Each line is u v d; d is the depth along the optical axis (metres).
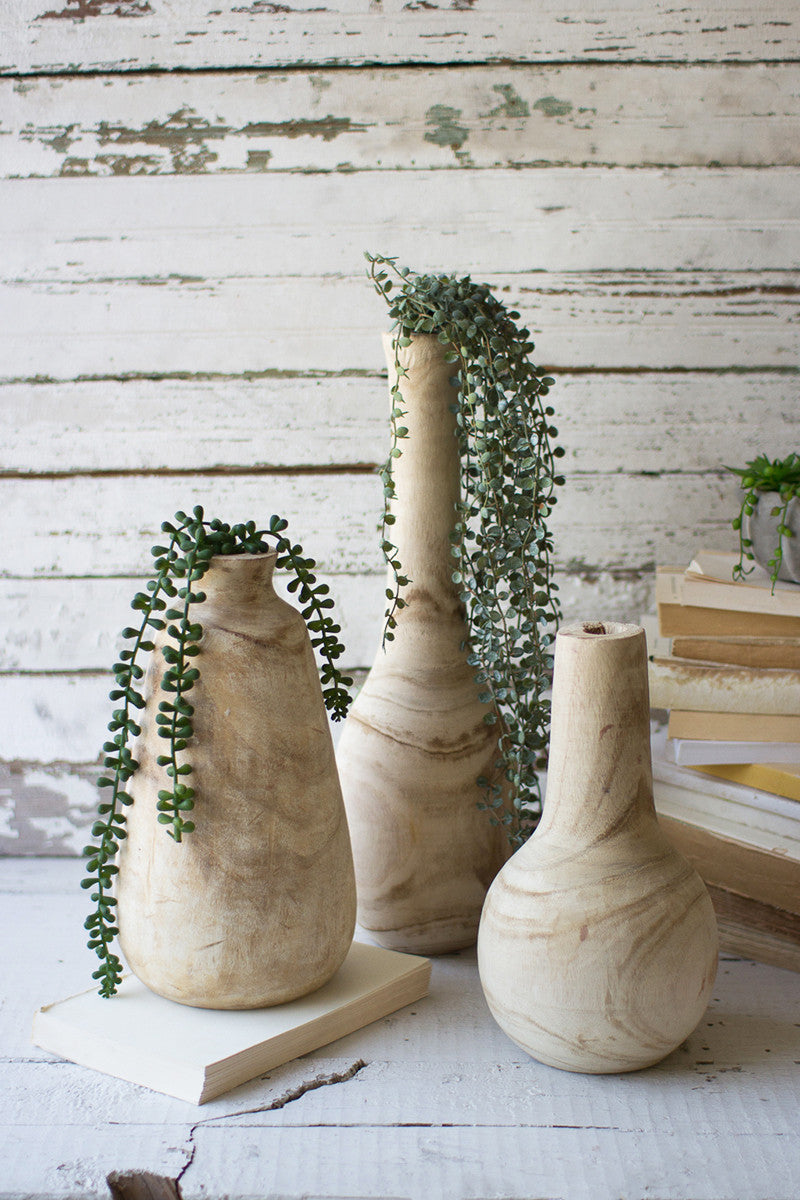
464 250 1.04
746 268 1.03
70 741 1.12
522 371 0.82
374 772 0.85
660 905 0.68
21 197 1.04
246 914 0.71
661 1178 0.62
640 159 1.01
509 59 1.00
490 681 0.83
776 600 0.85
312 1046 0.74
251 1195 0.61
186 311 1.06
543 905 0.69
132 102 1.03
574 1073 0.72
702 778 0.90
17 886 1.05
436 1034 0.77
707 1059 0.74
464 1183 0.62
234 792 0.71
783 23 0.99
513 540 0.82
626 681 0.70
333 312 1.05
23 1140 0.65
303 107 1.02
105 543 1.09
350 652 1.10
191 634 0.70
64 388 1.07
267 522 1.09
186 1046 0.71
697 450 1.06
